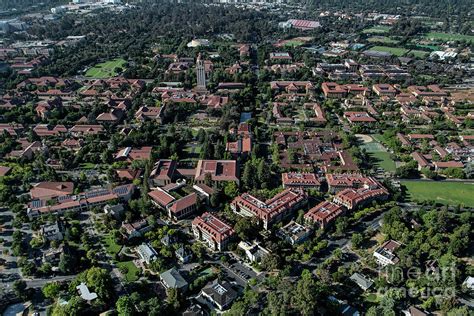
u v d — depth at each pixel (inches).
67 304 7603.4
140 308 7741.1
